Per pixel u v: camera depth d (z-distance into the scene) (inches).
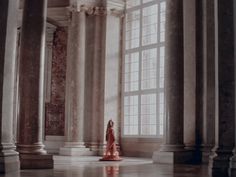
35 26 502.3
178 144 610.2
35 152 478.9
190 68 637.9
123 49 917.2
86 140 882.1
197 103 629.6
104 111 881.5
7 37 404.5
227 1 422.0
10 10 410.0
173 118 614.2
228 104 416.8
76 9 892.0
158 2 855.1
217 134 419.5
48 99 946.1
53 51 957.2
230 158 398.6
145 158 800.3
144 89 864.9
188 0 652.1
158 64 840.9
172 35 629.6
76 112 874.8
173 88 619.2
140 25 888.3
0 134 395.5
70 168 503.2
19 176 375.2
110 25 904.3
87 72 897.5
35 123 487.8
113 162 652.7
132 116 884.0
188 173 436.8
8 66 404.5
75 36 892.6
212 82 605.3
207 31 615.8
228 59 418.9
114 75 902.4
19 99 496.1
